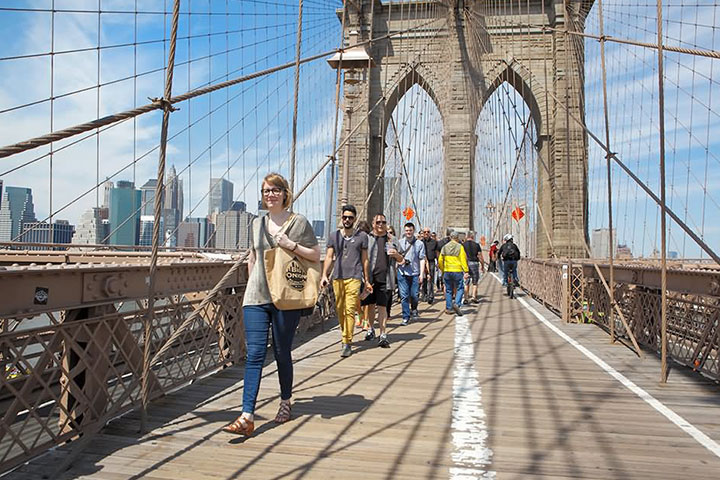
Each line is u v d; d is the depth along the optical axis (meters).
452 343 6.16
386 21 24.36
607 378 4.42
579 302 8.05
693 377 4.45
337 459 2.65
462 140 23.19
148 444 2.84
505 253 12.23
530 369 4.77
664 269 4.31
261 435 2.99
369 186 22.70
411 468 2.55
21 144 2.31
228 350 4.62
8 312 2.32
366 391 3.98
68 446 2.77
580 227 21.28
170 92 3.09
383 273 5.88
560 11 22.48
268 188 3.14
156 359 3.33
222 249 9.16
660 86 4.32
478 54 23.64
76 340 2.86
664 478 2.45
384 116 23.58
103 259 7.30
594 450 2.79
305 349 5.73
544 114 22.78
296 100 4.85
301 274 3.11
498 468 2.55
